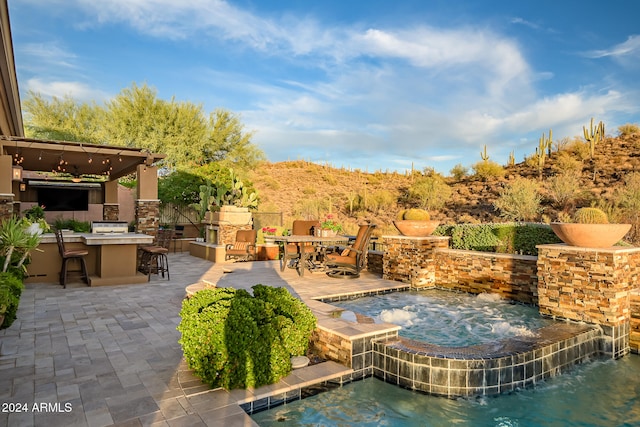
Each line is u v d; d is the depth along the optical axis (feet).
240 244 39.14
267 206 79.36
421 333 15.61
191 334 11.35
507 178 90.38
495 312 18.81
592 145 83.25
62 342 15.08
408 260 24.72
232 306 11.77
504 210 68.28
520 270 20.97
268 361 11.48
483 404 11.50
